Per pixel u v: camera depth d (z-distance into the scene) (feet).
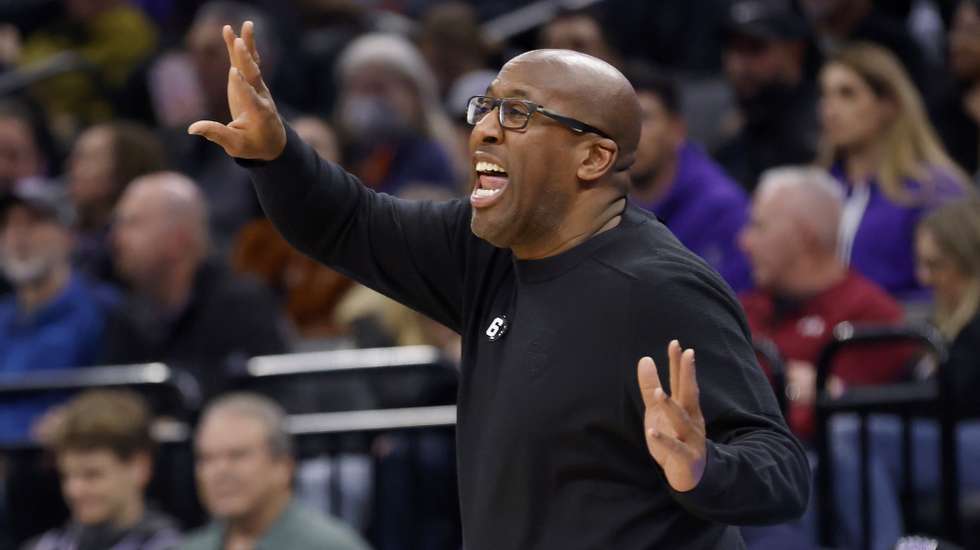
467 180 85.25
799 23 82.99
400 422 62.39
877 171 71.36
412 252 30.94
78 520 61.87
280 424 58.70
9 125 92.89
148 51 113.80
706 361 27.86
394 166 84.33
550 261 29.17
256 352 71.20
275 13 111.14
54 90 109.40
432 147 84.89
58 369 76.07
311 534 58.08
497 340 29.43
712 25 105.40
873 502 57.62
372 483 62.18
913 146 71.41
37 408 72.49
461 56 96.22
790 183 64.75
